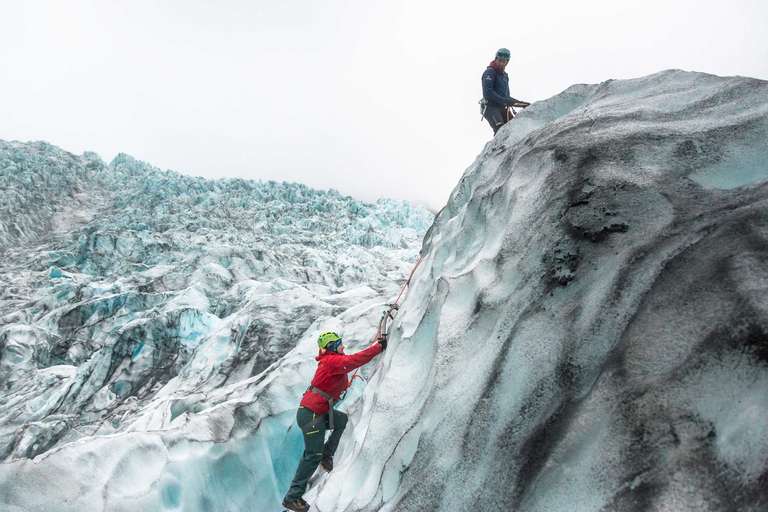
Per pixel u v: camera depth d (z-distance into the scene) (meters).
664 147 2.09
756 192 1.65
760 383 1.18
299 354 5.04
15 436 6.00
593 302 1.77
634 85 2.79
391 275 20.16
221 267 16.00
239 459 3.90
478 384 2.06
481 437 1.89
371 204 38.66
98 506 2.77
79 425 6.39
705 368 1.31
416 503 2.00
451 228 3.72
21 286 16.83
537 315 1.99
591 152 2.27
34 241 25.23
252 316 7.49
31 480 2.66
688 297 1.47
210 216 27.88
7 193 27.36
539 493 1.54
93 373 8.27
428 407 2.27
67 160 35.97
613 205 2.00
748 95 2.12
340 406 4.41
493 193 3.02
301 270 18.39
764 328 1.22
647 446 1.33
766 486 1.04
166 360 8.68
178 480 3.35
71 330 12.15
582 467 1.45
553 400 1.70
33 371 10.52
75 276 17.98
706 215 1.69
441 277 2.91
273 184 36.81
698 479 1.18
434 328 2.79
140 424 5.32
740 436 1.15
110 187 35.28
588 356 1.67
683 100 2.37
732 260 1.43
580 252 2.00
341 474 2.86
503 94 4.68
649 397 1.38
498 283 2.36
